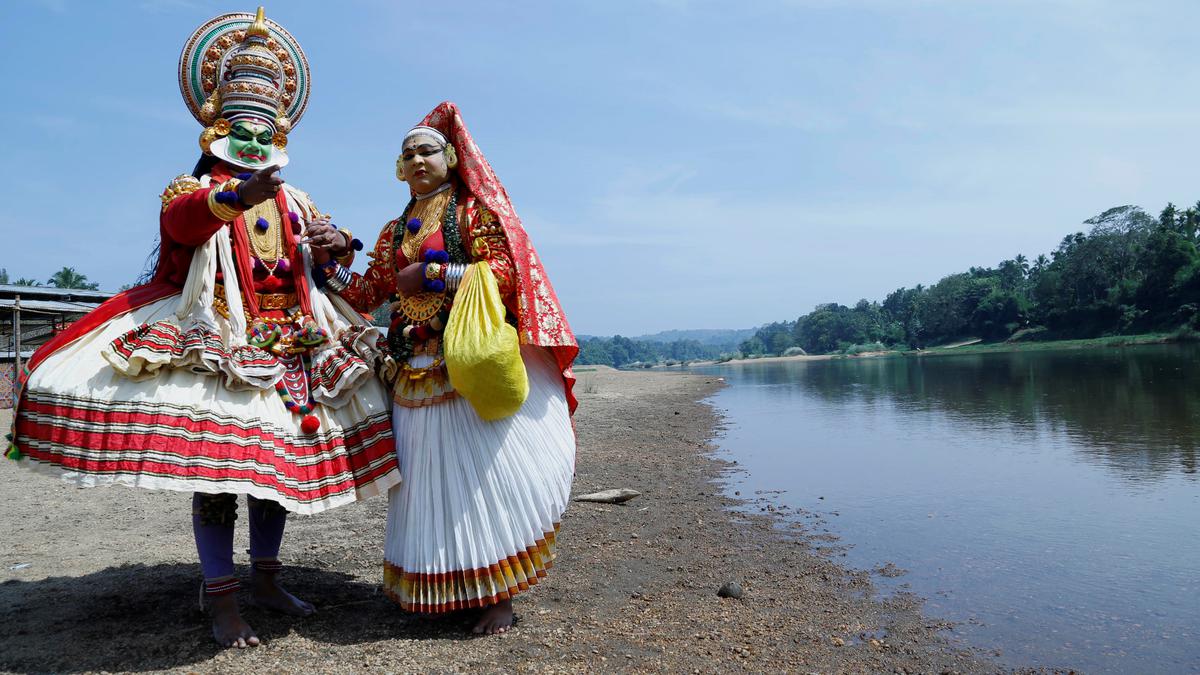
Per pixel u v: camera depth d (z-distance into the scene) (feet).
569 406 14.99
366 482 12.96
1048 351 239.91
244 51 13.60
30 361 11.57
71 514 22.07
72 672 11.12
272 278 13.08
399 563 13.03
